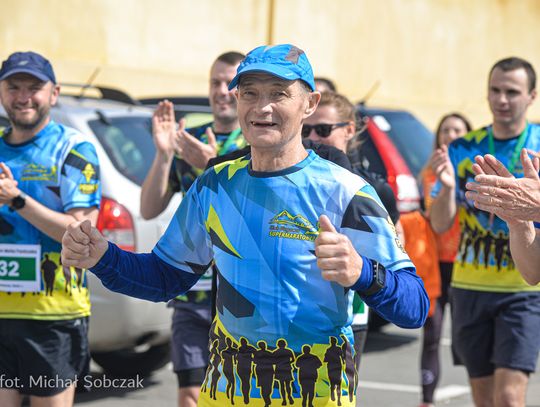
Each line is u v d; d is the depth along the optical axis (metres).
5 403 11.46
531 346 13.15
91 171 11.61
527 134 13.84
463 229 13.91
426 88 55.25
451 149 14.20
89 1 39.12
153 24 41.19
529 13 61.25
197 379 12.77
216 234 8.04
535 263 9.10
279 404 7.80
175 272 8.52
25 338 11.41
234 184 8.00
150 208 13.50
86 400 16.52
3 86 11.55
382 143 20.98
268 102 7.66
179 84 42.06
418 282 7.75
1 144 11.74
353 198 7.75
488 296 13.51
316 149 9.64
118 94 19.47
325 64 49.16
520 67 13.63
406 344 22.59
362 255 7.76
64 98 18.12
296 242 7.73
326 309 7.76
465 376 19.78
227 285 7.95
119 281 8.25
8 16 36.78
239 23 44.44
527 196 8.46
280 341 7.78
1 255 11.50
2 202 10.98
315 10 48.16
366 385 18.59
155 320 15.99
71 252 8.02
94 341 15.66
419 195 20.67
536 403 17.73
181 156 13.33
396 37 53.12
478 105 58.22
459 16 56.94
